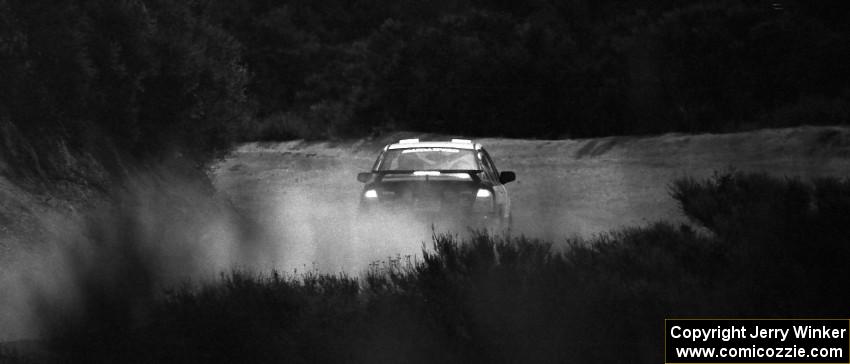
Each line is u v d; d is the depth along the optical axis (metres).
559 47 138.12
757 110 114.06
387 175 44.09
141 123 44.59
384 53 156.38
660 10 190.62
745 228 24.77
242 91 53.53
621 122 123.25
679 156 90.00
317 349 19.89
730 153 87.62
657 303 19.95
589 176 80.25
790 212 25.00
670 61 121.19
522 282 21.45
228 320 21.73
